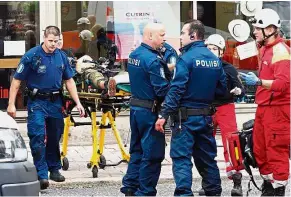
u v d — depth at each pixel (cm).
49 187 1088
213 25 1602
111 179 1123
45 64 1031
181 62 867
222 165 1229
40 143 1034
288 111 895
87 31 1558
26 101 1055
